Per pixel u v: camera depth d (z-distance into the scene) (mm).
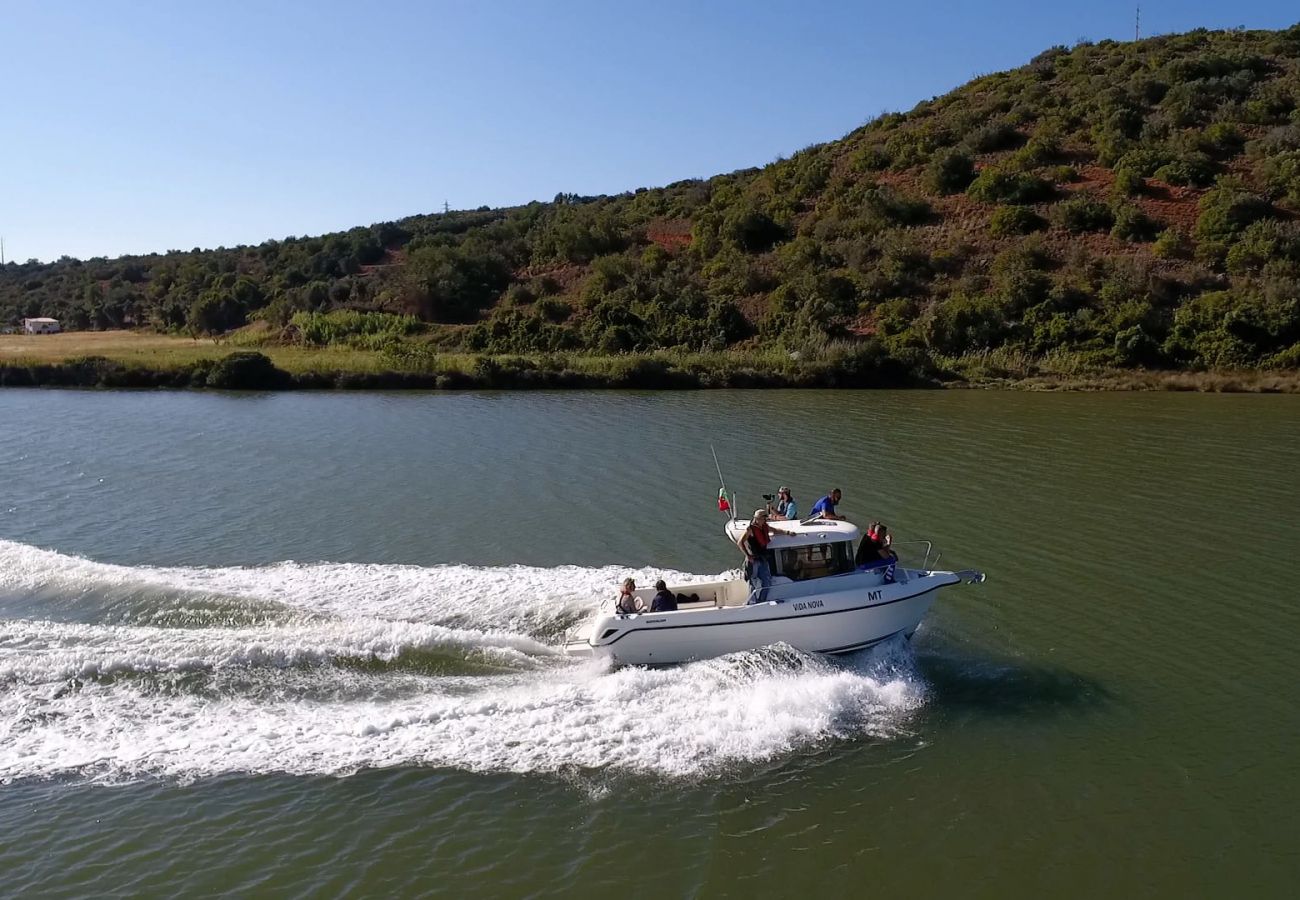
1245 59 90750
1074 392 53469
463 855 12164
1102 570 21812
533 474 31000
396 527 24859
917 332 62312
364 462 33219
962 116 90812
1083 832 12828
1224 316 58188
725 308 68875
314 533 24359
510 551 22891
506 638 17484
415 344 69375
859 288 69312
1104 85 90250
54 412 45594
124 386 56375
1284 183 70375
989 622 19188
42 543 23188
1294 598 20172
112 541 23516
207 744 14086
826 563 18000
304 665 16234
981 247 71938
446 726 14734
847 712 15781
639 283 76062
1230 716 15664
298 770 13648
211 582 20312
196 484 29828
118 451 35406
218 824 12555
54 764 13523
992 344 61781
